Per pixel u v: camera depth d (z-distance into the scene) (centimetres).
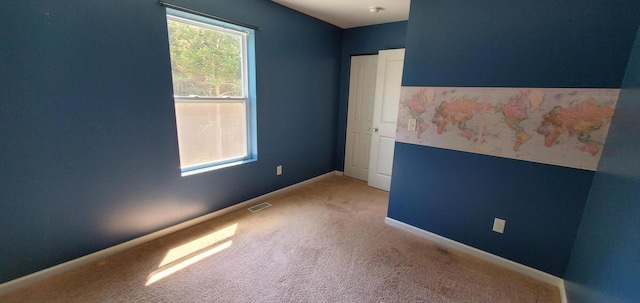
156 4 203
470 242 226
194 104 249
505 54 191
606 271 123
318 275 192
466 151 218
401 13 311
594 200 162
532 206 195
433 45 221
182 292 171
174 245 223
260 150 312
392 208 268
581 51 165
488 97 202
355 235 250
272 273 192
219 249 220
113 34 185
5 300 160
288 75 327
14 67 153
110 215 202
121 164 202
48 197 174
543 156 187
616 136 147
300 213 293
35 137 164
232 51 274
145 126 211
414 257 219
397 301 170
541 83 181
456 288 184
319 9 308
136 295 167
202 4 228
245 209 299
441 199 236
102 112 188
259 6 276
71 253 188
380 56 359
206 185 263
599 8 157
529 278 198
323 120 400
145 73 205
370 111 397
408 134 246
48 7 159
